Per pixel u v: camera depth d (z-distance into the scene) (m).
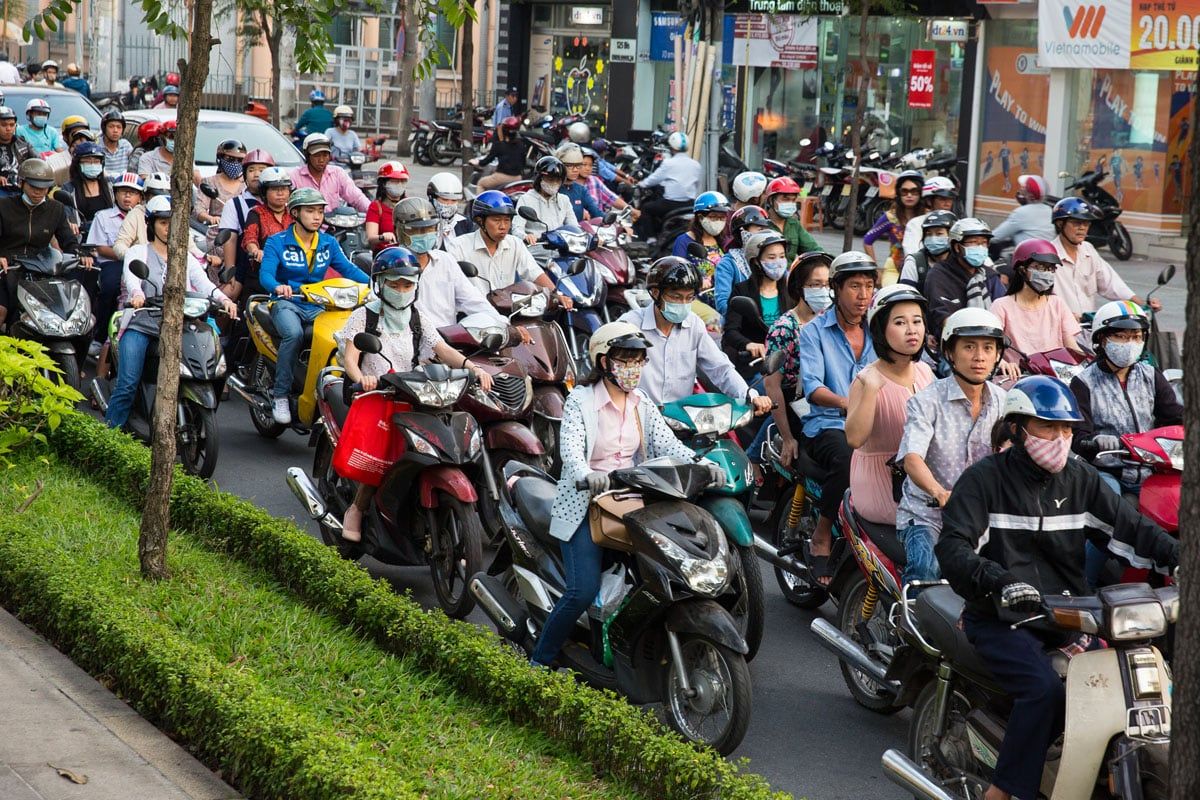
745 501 15.85
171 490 17.08
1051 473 10.91
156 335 21.27
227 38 82.81
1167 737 9.63
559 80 77.94
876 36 57.34
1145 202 47.09
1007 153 52.81
